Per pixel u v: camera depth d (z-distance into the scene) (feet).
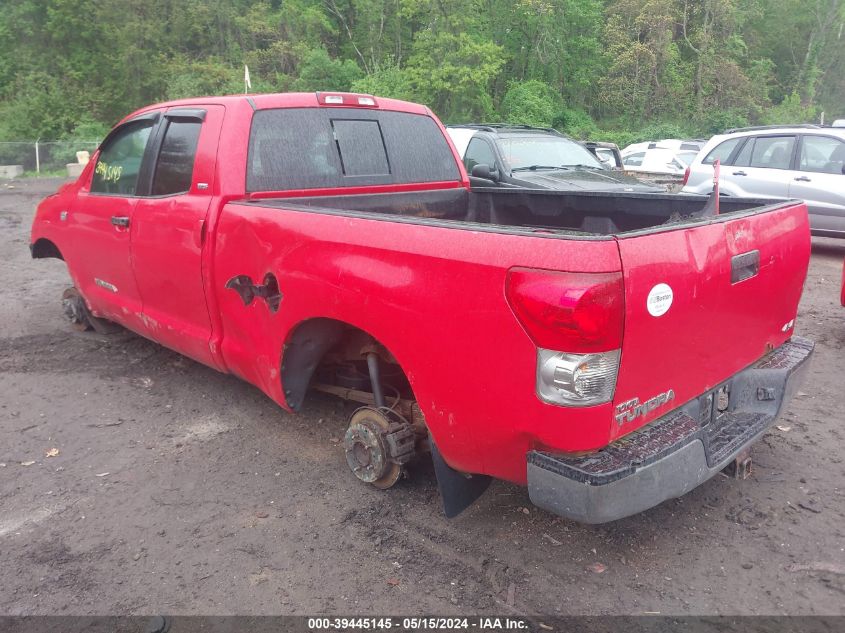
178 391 16.37
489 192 16.15
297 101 13.75
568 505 8.04
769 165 33.73
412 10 167.53
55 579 9.59
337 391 13.29
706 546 10.28
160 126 14.64
